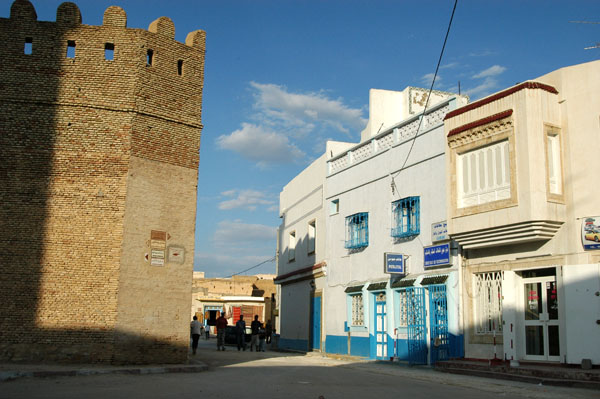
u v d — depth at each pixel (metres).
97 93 17.78
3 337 16.28
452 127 18.94
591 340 14.72
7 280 16.53
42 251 16.80
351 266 25.91
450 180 18.61
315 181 31.17
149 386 12.64
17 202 16.91
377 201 24.14
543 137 16.09
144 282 17.44
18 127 17.27
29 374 14.00
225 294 63.12
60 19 17.95
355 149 26.53
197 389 12.23
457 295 18.73
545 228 15.80
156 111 18.38
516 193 16.19
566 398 11.57
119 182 17.42
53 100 17.52
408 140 22.20
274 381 14.20
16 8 17.78
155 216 17.94
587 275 15.01
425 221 20.72
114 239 17.12
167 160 18.47
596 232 15.09
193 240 18.69
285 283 35.12
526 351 16.70
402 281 21.47
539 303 16.50
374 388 13.09
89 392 11.39
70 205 17.12
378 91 27.88
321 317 28.33
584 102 15.98
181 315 18.02
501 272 17.27
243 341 31.66
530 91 16.27
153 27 18.94
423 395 11.91
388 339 22.16
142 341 17.14
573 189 15.84
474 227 17.41
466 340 18.19
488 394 12.27
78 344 16.56
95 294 16.83
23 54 17.62
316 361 23.23
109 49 18.33
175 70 19.11
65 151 17.36
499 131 17.02
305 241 32.47
